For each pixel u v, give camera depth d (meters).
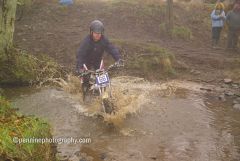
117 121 7.52
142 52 11.78
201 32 15.96
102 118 7.71
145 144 6.62
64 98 8.86
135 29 15.14
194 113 8.27
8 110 5.52
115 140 6.75
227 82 10.73
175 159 6.11
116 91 8.88
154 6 16.98
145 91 9.68
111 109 7.59
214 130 7.39
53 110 8.09
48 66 10.58
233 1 17.44
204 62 12.27
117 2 17.28
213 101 9.16
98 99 8.05
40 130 5.18
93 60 8.16
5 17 9.77
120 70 11.05
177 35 14.94
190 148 6.54
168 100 9.07
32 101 8.59
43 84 9.89
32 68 10.16
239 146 6.69
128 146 6.52
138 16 15.99
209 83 10.72
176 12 17.14
